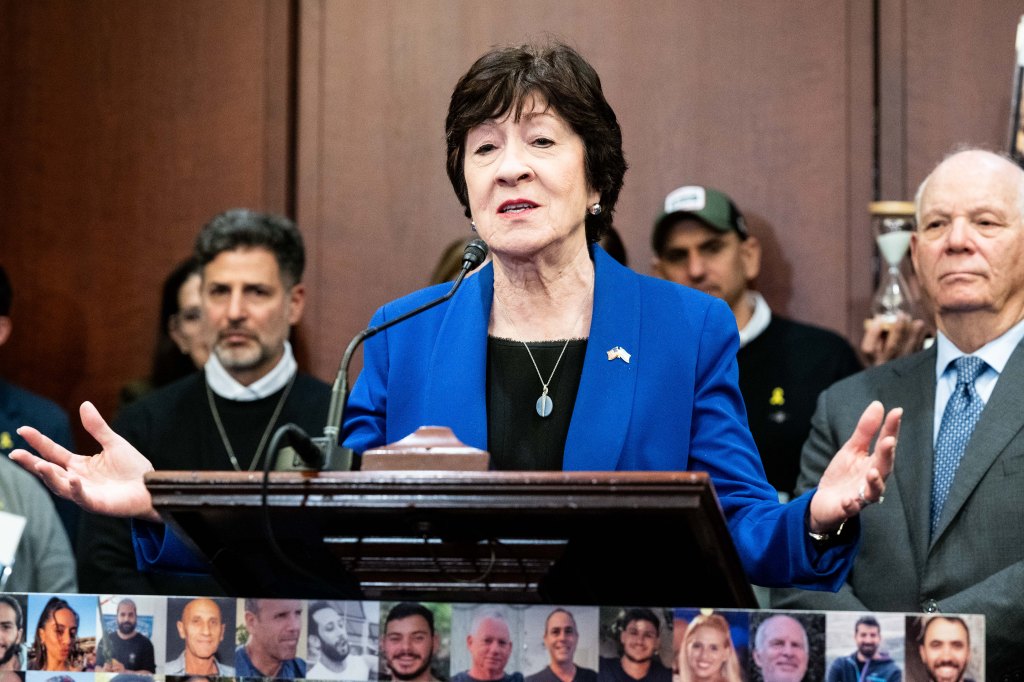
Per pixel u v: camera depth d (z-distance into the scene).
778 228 4.23
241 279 3.62
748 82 4.30
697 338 1.84
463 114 1.82
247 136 4.58
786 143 4.25
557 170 1.79
